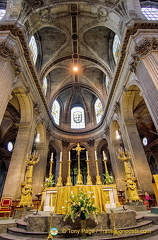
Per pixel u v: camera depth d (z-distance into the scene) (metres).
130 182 7.81
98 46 14.80
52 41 14.50
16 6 9.12
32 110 11.36
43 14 11.15
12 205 7.64
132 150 9.70
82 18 12.53
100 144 19.23
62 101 23.34
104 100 18.11
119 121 12.13
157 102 6.34
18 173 8.84
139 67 7.75
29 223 4.02
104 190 7.05
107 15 11.27
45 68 14.33
